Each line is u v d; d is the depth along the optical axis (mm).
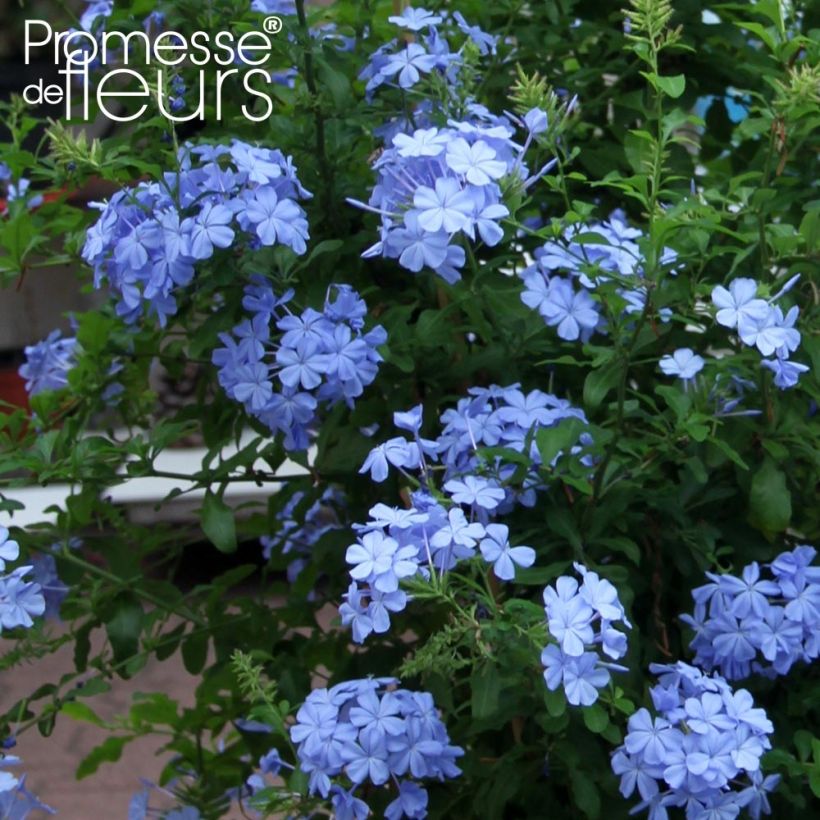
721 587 2238
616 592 2012
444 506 2135
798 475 2588
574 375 2645
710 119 3072
